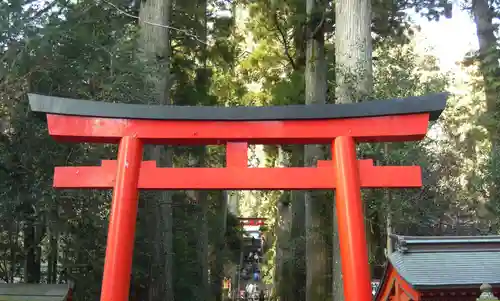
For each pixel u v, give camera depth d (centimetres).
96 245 837
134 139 511
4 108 736
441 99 504
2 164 724
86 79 796
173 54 1489
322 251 1201
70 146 759
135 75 869
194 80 1551
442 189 1041
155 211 1078
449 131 1197
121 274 464
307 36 1334
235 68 1859
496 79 1157
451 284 568
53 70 748
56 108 507
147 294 1142
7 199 726
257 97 1914
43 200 721
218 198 1972
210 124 516
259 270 3775
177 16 1398
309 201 1227
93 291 853
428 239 667
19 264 922
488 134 1288
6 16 721
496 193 1056
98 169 506
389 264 669
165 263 1138
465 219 1246
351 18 946
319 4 1269
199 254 1534
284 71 1789
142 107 517
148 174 503
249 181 502
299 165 1453
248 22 1695
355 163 504
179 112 516
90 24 864
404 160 827
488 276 591
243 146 516
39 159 741
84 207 779
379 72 927
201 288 1487
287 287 1622
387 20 1299
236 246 2394
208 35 1577
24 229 828
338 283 916
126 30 1043
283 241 1739
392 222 872
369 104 512
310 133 513
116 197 488
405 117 509
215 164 1914
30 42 709
